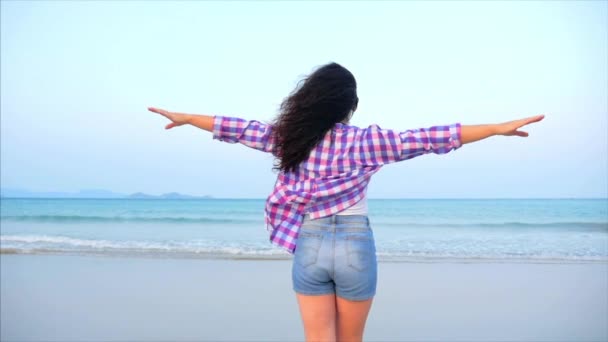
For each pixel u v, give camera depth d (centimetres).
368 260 269
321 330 277
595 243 1458
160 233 1811
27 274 938
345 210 271
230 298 743
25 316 645
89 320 629
